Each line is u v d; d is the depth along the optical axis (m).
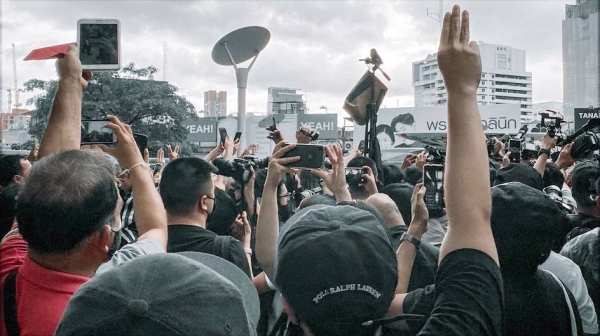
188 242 2.72
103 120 2.38
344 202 2.49
